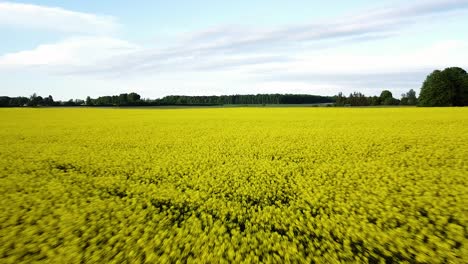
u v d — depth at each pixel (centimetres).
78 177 1148
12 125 3103
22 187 1025
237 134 2253
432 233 638
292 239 628
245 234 666
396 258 561
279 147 1675
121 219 743
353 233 640
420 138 1794
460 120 2795
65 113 5131
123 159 1456
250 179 1090
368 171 1120
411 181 982
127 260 555
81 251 597
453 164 1180
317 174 1111
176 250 580
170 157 1485
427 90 7388
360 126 2553
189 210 831
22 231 684
